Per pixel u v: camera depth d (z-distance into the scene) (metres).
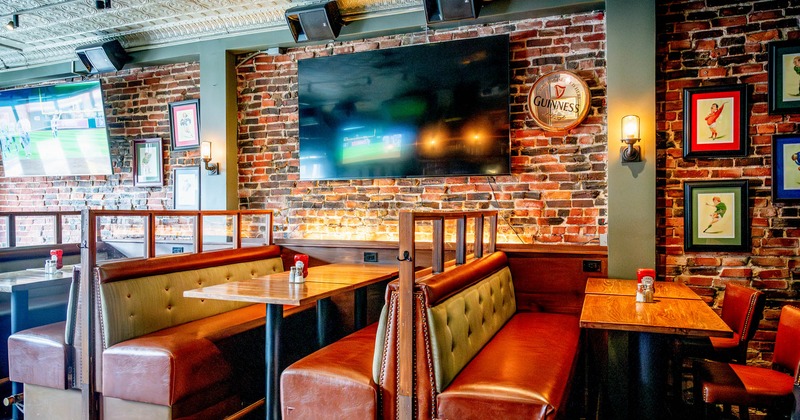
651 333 2.67
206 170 5.14
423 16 4.39
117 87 5.77
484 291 3.30
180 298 3.55
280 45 4.93
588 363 3.90
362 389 2.55
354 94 4.72
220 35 5.03
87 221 3.10
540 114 4.16
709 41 3.84
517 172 4.28
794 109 3.64
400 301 2.53
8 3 4.42
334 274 3.75
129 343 3.04
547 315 3.97
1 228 6.48
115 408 3.06
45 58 5.86
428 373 2.49
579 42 4.11
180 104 5.39
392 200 4.67
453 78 4.38
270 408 3.01
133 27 5.04
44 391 3.28
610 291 3.31
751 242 3.75
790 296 3.66
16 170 6.15
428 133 4.47
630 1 3.79
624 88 3.80
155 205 5.62
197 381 3.03
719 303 3.80
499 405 2.34
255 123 5.16
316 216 4.95
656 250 3.92
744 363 3.18
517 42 4.28
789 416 2.55
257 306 4.21
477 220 3.77
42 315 4.26
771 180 3.70
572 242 4.13
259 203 5.16
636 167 3.78
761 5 3.74
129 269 3.24
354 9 4.50
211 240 5.15
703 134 3.81
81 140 5.76
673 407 3.61
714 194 3.79
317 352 3.00
